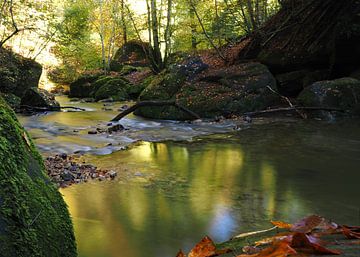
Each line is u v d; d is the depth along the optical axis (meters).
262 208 4.42
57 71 25.17
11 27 16.88
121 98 18.39
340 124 10.27
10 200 1.88
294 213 4.25
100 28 25.28
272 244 2.16
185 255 3.03
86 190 5.06
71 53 24.73
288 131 9.49
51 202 2.18
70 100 19.02
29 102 14.03
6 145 2.07
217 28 17.42
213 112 11.95
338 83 11.47
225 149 7.70
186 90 12.88
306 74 13.88
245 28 17.77
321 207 4.45
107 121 11.62
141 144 8.28
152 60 20.22
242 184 5.39
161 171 6.08
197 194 4.95
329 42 13.24
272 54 14.72
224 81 12.84
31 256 1.81
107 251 3.29
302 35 14.19
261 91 12.54
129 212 4.28
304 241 1.95
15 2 16.22
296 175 5.82
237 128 10.08
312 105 11.38
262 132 9.46
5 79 15.66
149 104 11.51
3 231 1.77
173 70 13.88
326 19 13.55
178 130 10.01
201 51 19.42
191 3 16.44
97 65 26.22
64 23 22.84
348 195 4.89
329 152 7.26
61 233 2.11
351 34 12.34
